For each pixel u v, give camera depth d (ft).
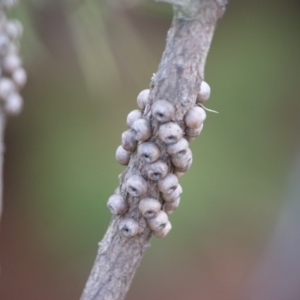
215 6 1.18
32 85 2.50
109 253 1.26
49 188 2.53
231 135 2.54
